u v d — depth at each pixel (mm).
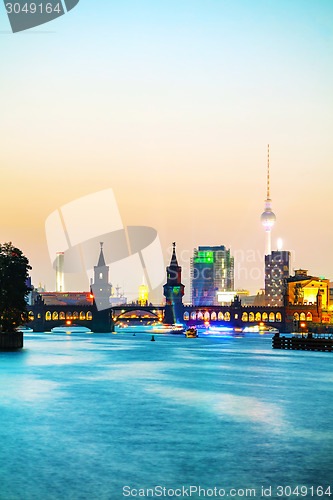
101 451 53094
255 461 50094
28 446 54719
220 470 47594
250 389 94375
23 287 155375
